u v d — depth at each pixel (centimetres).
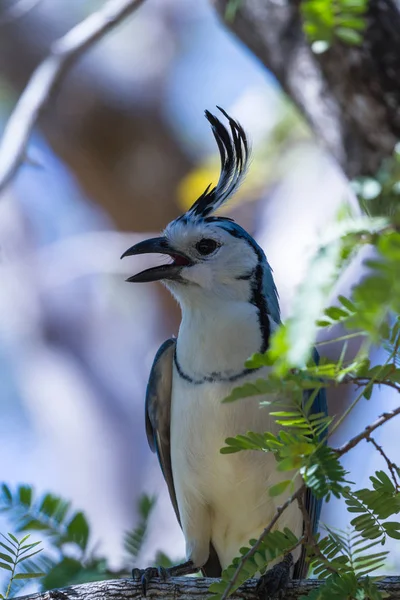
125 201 2084
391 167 580
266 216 1681
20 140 1062
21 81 2045
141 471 1988
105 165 2081
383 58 955
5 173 1050
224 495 941
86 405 2031
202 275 948
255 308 940
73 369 2045
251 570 650
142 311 2050
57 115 2061
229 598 839
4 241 2050
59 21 2045
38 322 2050
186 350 937
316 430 624
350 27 718
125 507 1973
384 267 473
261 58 1084
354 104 975
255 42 1079
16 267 2053
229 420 900
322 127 1019
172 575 949
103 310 2048
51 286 2045
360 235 538
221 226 973
